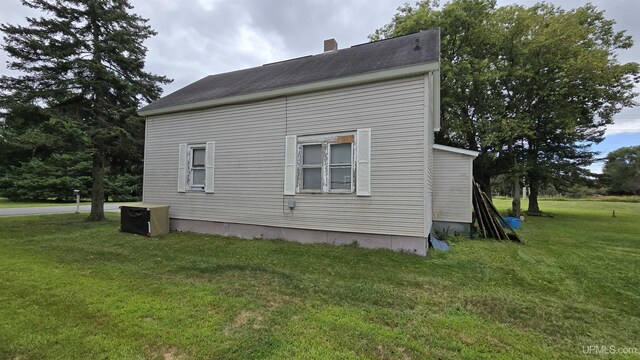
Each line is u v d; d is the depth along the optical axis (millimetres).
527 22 14781
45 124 9477
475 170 17281
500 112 15773
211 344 2502
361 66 6758
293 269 4805
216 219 8188
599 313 3396
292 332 2723
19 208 16484
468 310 3342
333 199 6684
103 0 10484
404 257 5625
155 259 5375
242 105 7910
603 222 13930
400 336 2689
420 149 5887
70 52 9984
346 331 2758
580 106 16016
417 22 15547
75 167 23312
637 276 4926
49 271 4523
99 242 7000
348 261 5316
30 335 2629
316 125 6926
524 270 5160
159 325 2832
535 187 19422
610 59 15227
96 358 2309
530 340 2715
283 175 7293
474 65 15125
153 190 9305
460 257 5914
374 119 6324
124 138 10938
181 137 8875
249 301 3436
